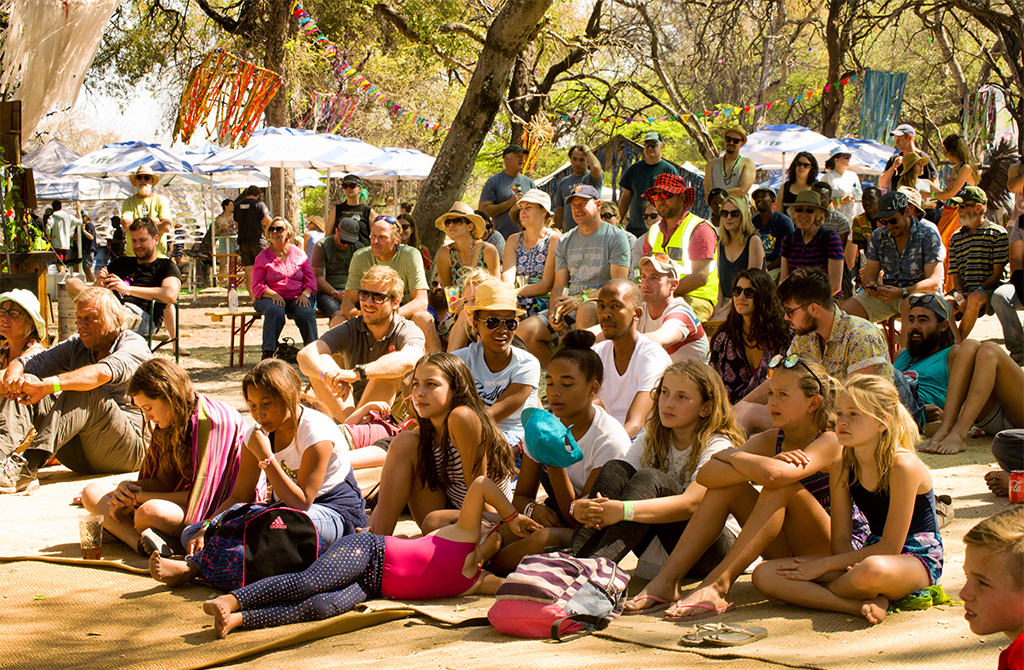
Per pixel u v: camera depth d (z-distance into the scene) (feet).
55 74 34.01
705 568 12.51
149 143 58.03
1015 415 19.15
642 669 9.57
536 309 25.38
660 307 19.47
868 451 11.27
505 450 13.70
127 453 19.15
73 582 13.07
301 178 82.07
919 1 72.38
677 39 92.32
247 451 14.05
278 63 63.31
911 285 25.93
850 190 42.14
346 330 19.19
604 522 11.64
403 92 85.87
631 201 36.94
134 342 18.84
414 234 30.71
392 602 12.09
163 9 76.18
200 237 75.51
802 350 17.46
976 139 67.82
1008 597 7.71
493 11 71.10
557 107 85.40
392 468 13.65
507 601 10.87
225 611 11.05
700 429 12.86
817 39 101.91
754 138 46.14
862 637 10.29
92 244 61.72
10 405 17.76
